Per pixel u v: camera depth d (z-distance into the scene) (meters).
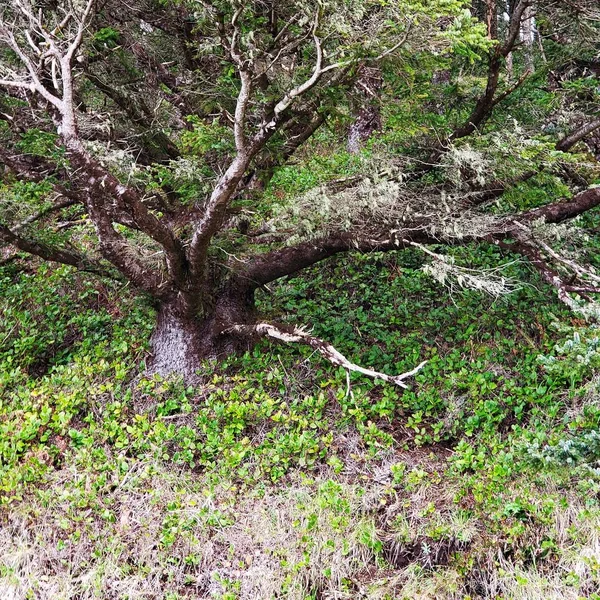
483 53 5.91
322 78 5.05
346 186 5.86
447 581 4.44
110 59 6.07
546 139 5.25
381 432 5.51
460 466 5.14
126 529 4.79
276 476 5.21
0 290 8.39
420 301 7.68
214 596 4.42
